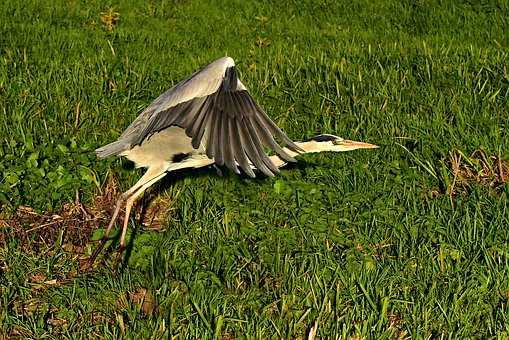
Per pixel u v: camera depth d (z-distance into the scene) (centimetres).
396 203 1062
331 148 978
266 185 1074
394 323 842
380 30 2173
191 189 1067
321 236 973
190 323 798
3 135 1177
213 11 2347
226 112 616
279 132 627
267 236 970
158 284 883
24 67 1538
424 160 1163
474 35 2080
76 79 1429
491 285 889
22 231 977
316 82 1468
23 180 1043
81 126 1241
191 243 959
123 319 830
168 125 631
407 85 1448
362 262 918
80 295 867
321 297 853
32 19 2095
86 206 1048
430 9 2302
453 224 998
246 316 828
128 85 1429
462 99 1357
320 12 2350
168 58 1755
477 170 1146
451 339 799
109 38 1936
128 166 1096
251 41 2017
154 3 2391
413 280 902
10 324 816
